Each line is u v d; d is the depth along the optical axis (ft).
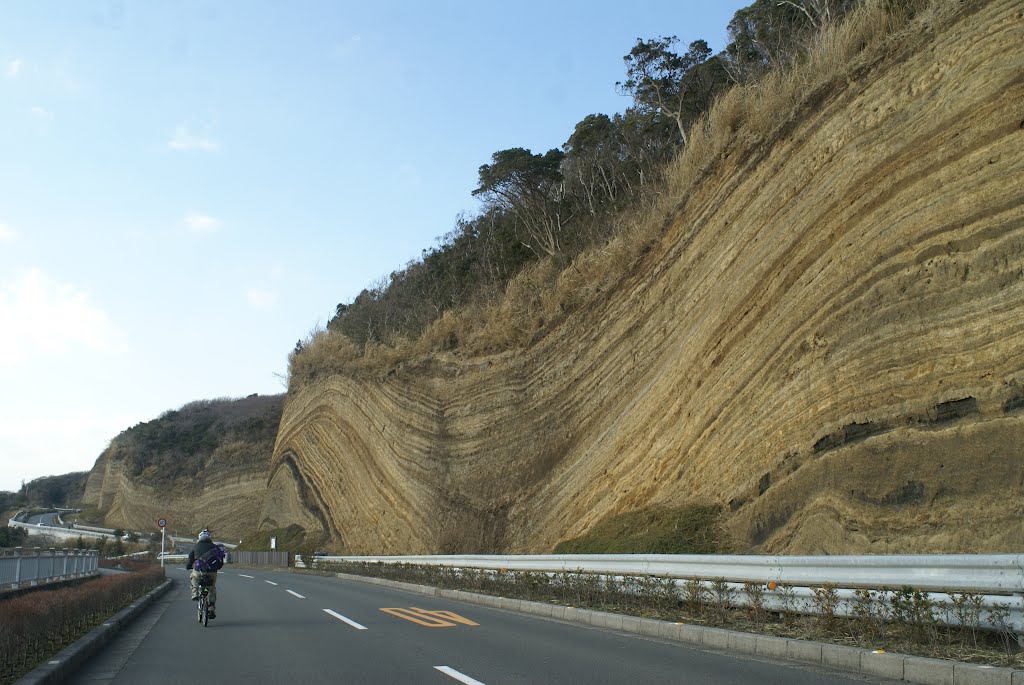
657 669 28.84
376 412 139.64
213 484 249.96
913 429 44.37
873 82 57.67
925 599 28.19
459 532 99.81
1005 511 37.60
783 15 110.73
